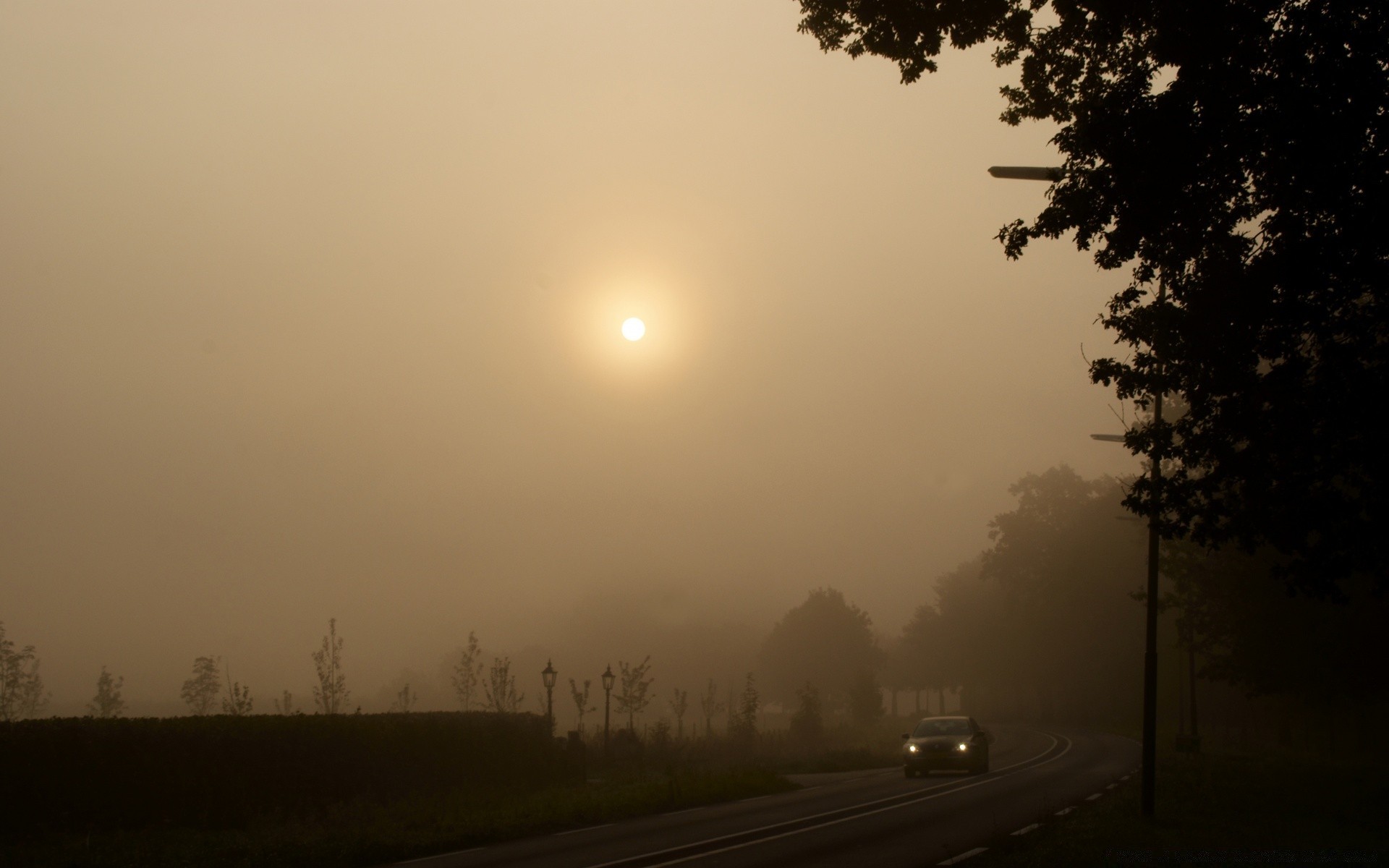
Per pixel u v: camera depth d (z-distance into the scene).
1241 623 33.28
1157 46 12.38
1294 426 13.16
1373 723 43.06
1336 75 11.24
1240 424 13.51
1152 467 17.17
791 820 18.84
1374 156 11.55
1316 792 21.81
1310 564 13.92
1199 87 12.20
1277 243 12.65
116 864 14.81
